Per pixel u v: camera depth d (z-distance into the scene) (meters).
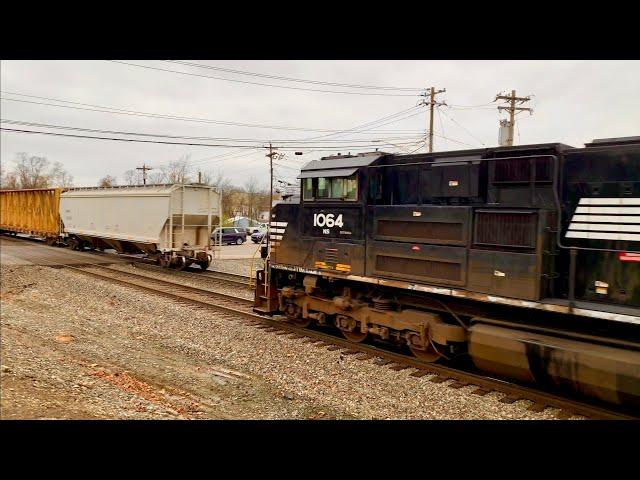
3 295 14.27
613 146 6.38
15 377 6.30
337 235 9.29
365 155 9.18
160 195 21.00
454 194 7.73
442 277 7.56
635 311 5.84
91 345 9.07
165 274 19.62
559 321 6.84
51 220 29.73
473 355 7.20
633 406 5.80
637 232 6.08
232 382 7.46
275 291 11.20
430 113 28.98
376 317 8.75
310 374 7.80
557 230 6.62
